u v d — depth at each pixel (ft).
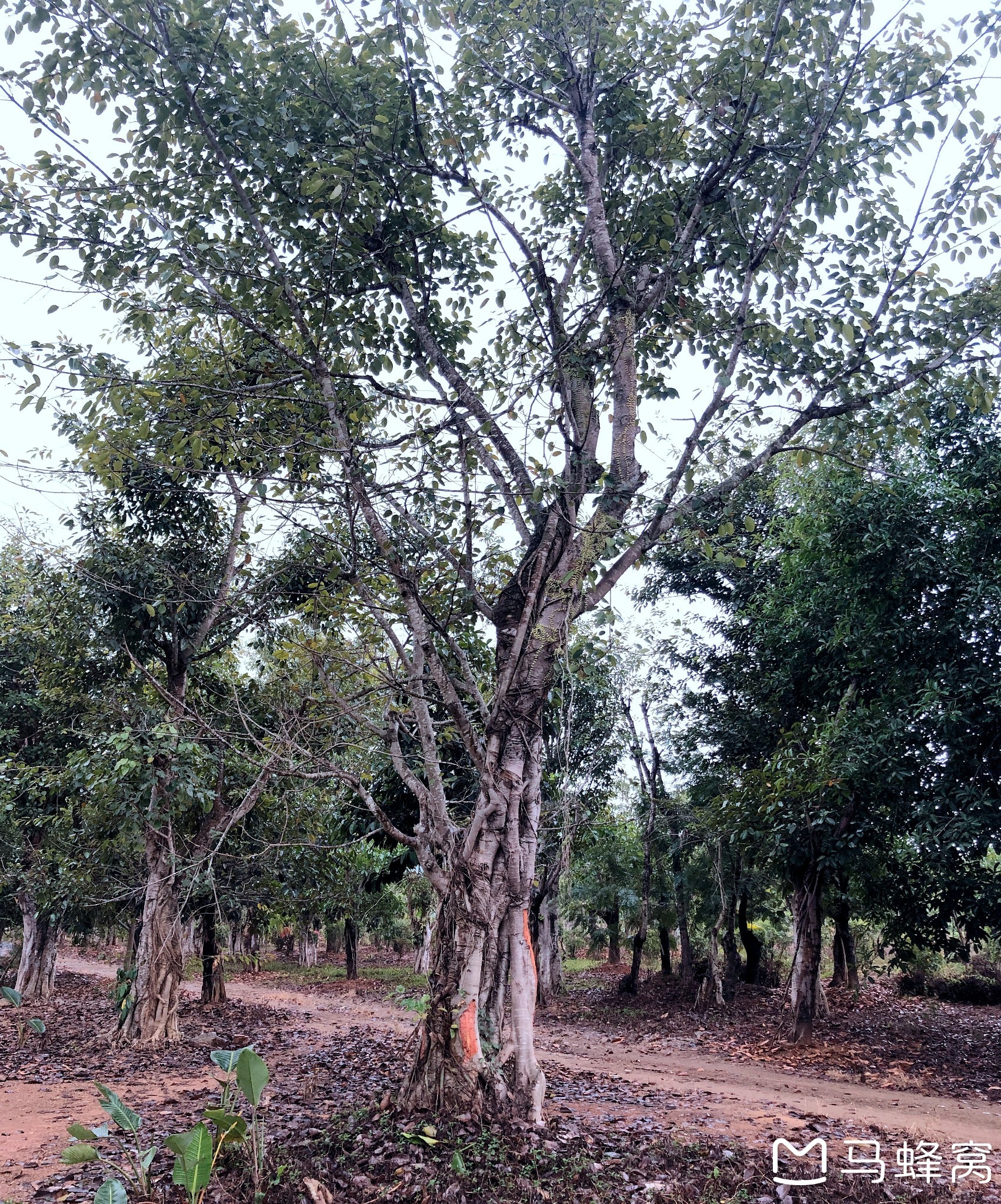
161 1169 20.84
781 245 28.63
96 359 25.73
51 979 75.25
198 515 46.68
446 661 33.73
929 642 41.22
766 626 55.31
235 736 28.68
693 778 70.85
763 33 27.63
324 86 26.68
